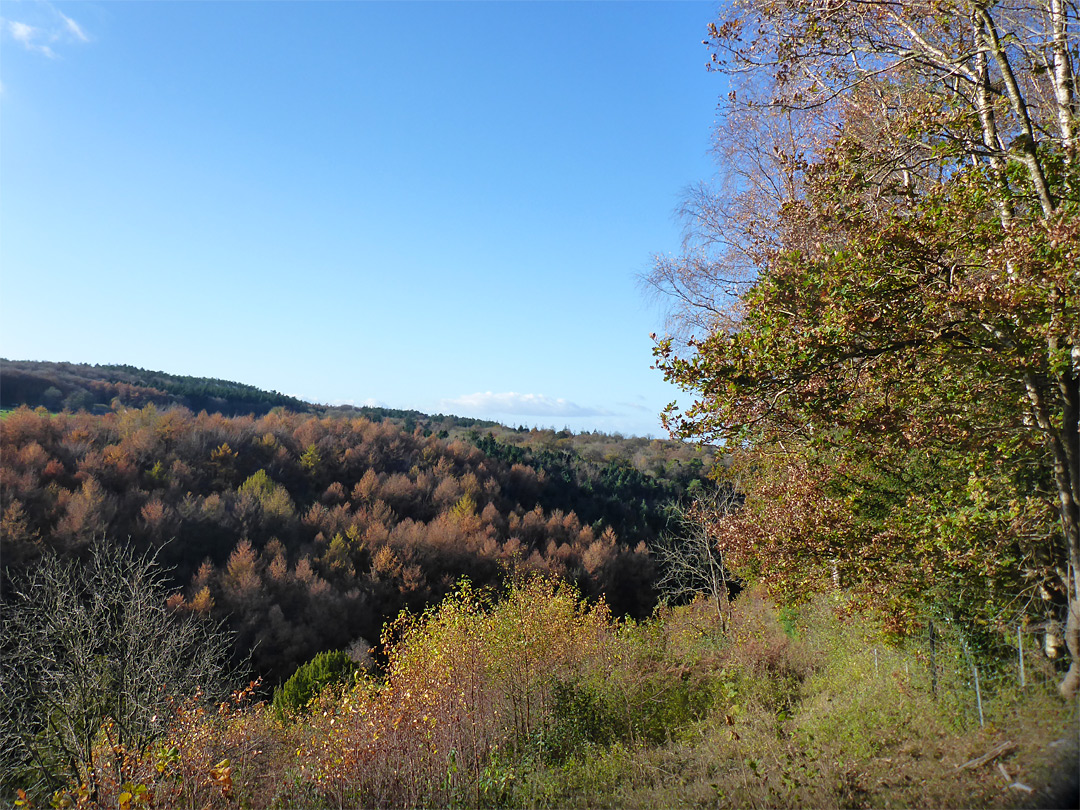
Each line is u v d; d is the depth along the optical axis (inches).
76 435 2268.7
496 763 379.2
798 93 398.3
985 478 276.1
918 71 347.6
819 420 291.9
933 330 266.4
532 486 3014.3
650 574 2250.2
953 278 252.4
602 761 362.9
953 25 341.4
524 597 577.3
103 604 445.1
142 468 2268.7
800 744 319.3
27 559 1526.8
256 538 2117.4
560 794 327.6
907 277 264.7
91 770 378.6
